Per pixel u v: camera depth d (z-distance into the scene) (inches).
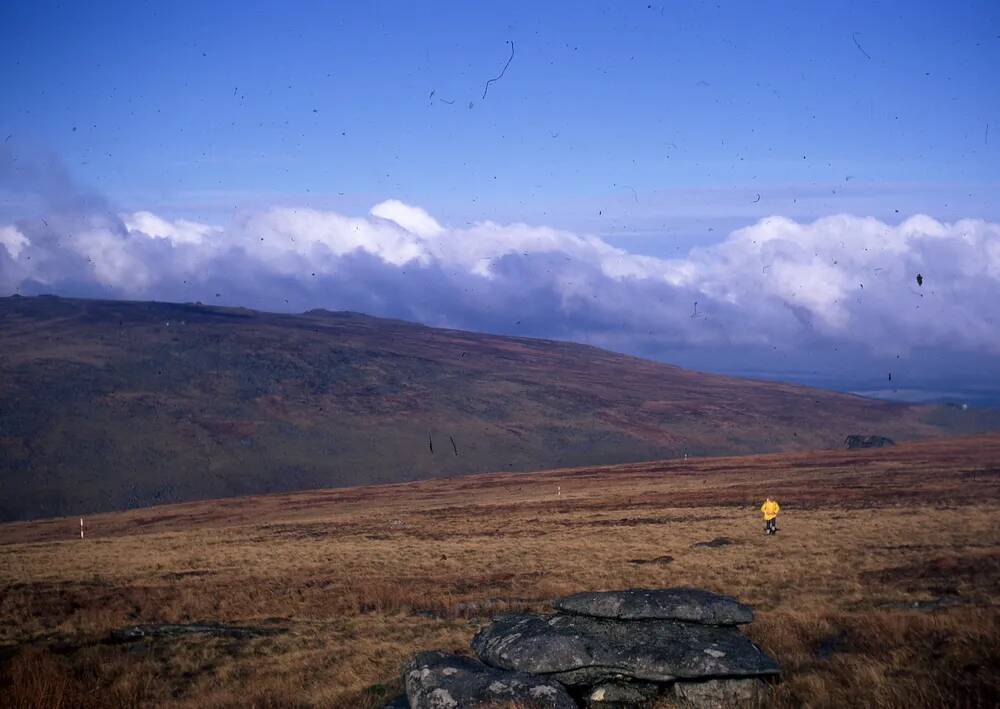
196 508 3900.1
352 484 6294.3
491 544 1803.6
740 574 1192.2
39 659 760.3
